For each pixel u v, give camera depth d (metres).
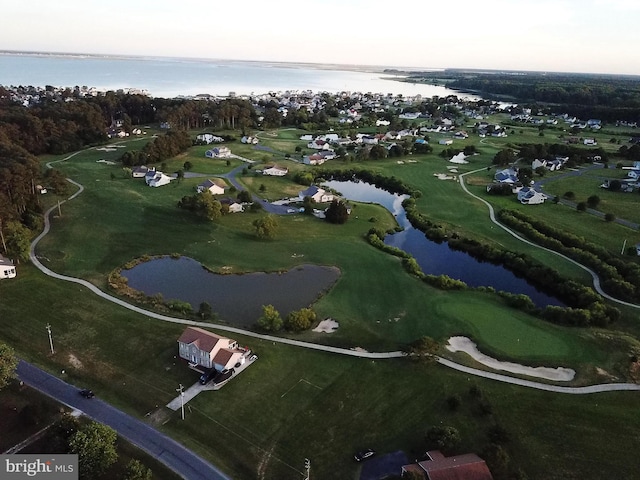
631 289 87.81
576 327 77.75
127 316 77.81
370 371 66.31
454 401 59.38
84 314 78.00
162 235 112.50
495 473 49.78
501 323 78.50
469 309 82.94
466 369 66.88
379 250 108.31
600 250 104.75
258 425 56.53
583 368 67.50
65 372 64.44
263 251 105.81
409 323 78.81
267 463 51.53
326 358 68.88
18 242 92.81
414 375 65.56
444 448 52.31
